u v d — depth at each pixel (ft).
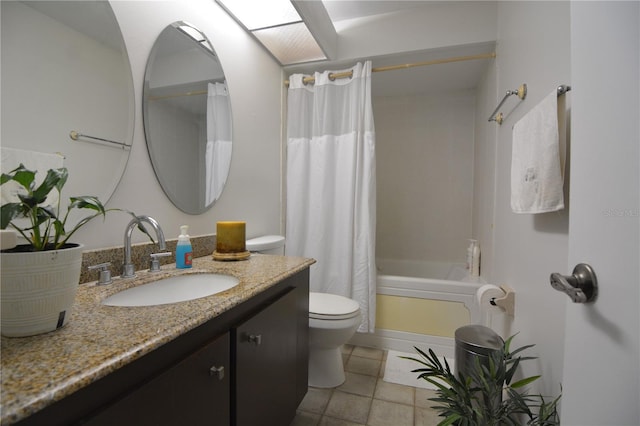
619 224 1.58
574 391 1.92
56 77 2.71
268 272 3.62
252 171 6.13
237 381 2.74
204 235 4.71
